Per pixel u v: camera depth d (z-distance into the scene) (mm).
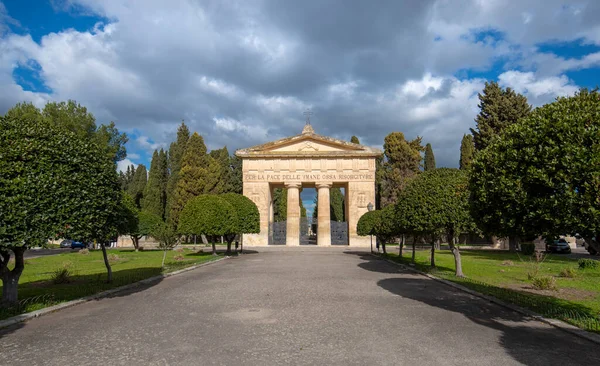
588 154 7082
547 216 7453
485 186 8828
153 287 13523
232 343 6699
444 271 17812
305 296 11375
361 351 6281
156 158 59156
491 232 9523
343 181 45719
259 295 11578
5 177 8742
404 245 47500
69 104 42969
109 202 11109
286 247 41938
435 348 6473
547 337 7184
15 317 8469
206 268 20438
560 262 23922
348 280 15086
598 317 8508
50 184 9312
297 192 45969
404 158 54000
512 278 15766
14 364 5801
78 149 10508
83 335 7324
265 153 45969
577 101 7980
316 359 5898
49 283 14344
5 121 9539
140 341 6871
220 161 60875
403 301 10664
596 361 5891
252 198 45875
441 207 15594
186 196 50375
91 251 38219
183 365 5656
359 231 33688
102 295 11633
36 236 8930
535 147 7848
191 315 8914
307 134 46531
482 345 6648
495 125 39125
